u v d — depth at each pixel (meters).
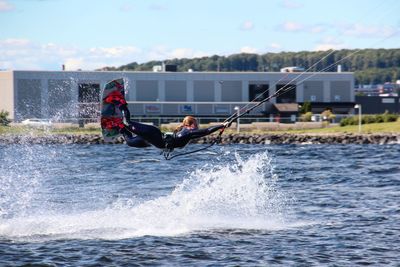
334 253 63.41
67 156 180.25
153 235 70.56
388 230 73.25
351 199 95.56
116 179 122.00
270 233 72.00
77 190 106.31
